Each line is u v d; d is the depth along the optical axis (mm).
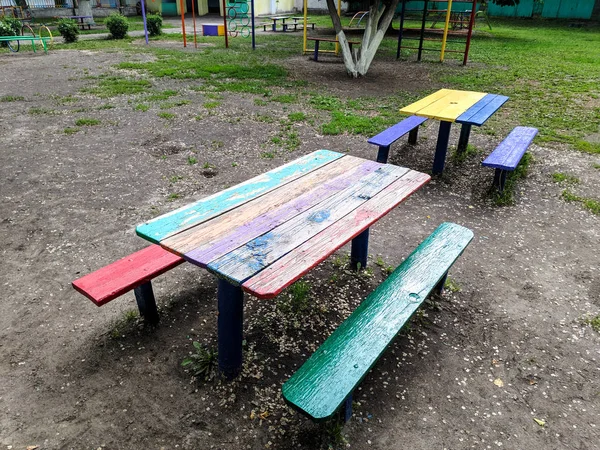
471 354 2846
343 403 2139
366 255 3605
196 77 10508
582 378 2684
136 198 4770
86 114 7641
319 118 7633
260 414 2387
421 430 2328
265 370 2656
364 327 2383
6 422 2318
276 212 2688
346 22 22859
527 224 4457
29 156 5836
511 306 3289
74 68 11312
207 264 2119
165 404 2438
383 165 3523
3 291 3305
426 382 2623
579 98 9039
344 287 3432
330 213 2693
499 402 2512
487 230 4328
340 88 9852
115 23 16797
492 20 25484
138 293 2875
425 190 5152
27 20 20109
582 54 14320
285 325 3020
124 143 6359
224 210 2695
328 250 2289
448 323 3104
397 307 2535
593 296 3412
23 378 2582
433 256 3027
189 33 18984
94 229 4156
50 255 3752
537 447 2260
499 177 4824
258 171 5520
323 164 3539
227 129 7016
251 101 8633
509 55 14188
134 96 8812
